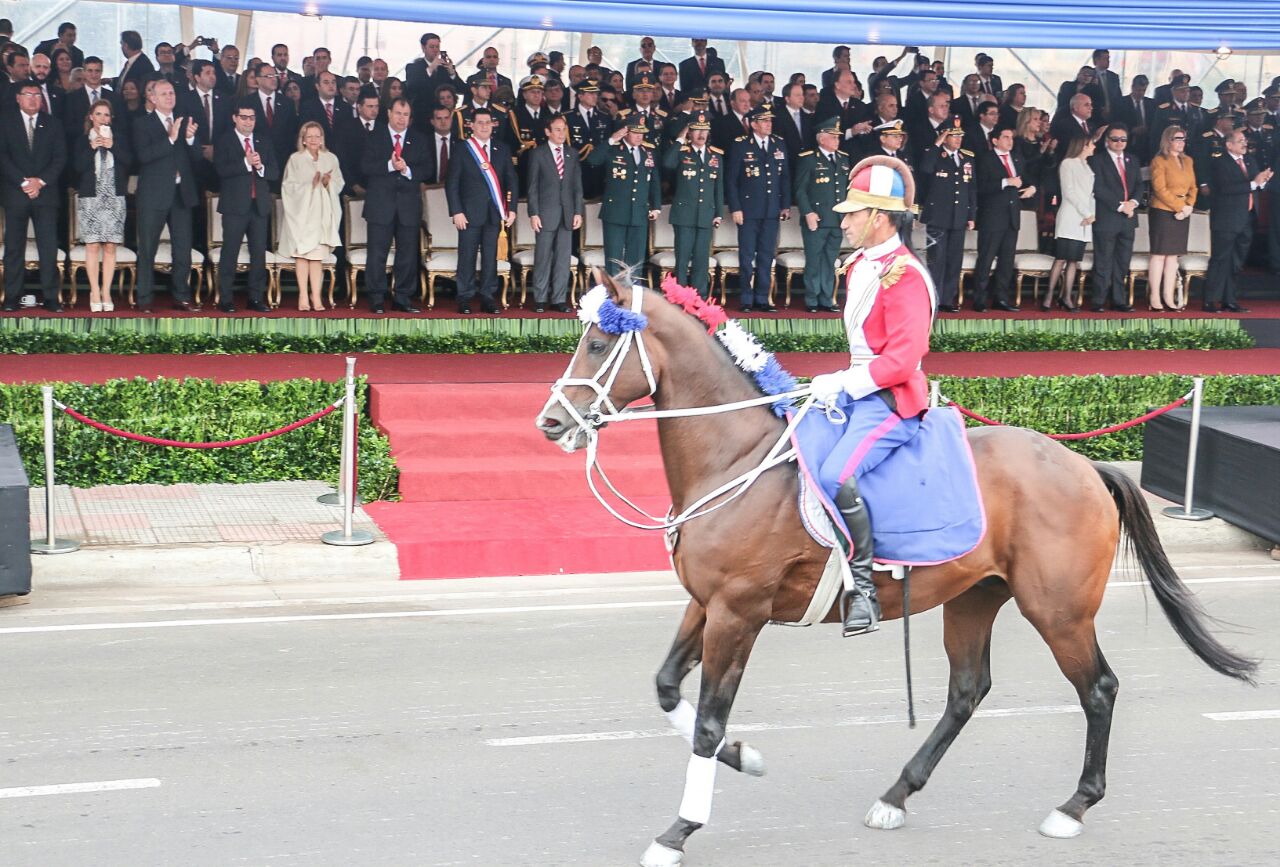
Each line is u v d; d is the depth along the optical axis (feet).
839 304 56.70
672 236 54.80
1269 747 24.27
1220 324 57.41
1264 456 36.76
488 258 51.13
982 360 51.67
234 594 31.76
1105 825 21.06
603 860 19.42
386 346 48.70
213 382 39.52
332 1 40.57
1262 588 34.37
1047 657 29.07
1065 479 20.67
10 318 45.85
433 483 37.91
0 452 32.73
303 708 24.82
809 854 19.92
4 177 46.44
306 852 19.31
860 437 19.85
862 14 44.01
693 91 56.29
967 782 22.65
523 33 66.28
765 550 19.66
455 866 19.08
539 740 23.73
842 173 54.08
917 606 20.52
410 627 29.71
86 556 31.99
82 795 20.92
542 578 34.12
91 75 49.47
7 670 26.20
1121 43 46.34
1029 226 58.08
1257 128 62.64
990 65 61.62
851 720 25.20
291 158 49.37
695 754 19.49
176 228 48.37
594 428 19.65
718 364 20.11
